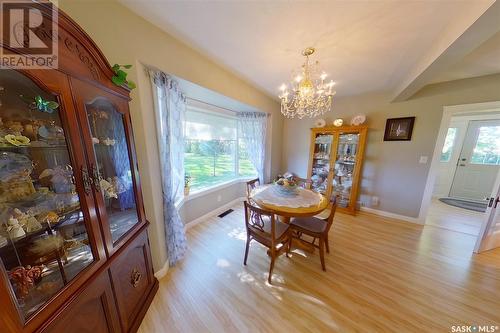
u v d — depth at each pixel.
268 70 2.24
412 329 1.28
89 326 0.87
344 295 1.55
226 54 1.87
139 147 1.44
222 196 3.30
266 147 3.77
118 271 1.08
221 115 3.12
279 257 2.05
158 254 1.68
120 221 1.21
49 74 0.69
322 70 2.15
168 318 1.33
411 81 1.98
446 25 1.29
